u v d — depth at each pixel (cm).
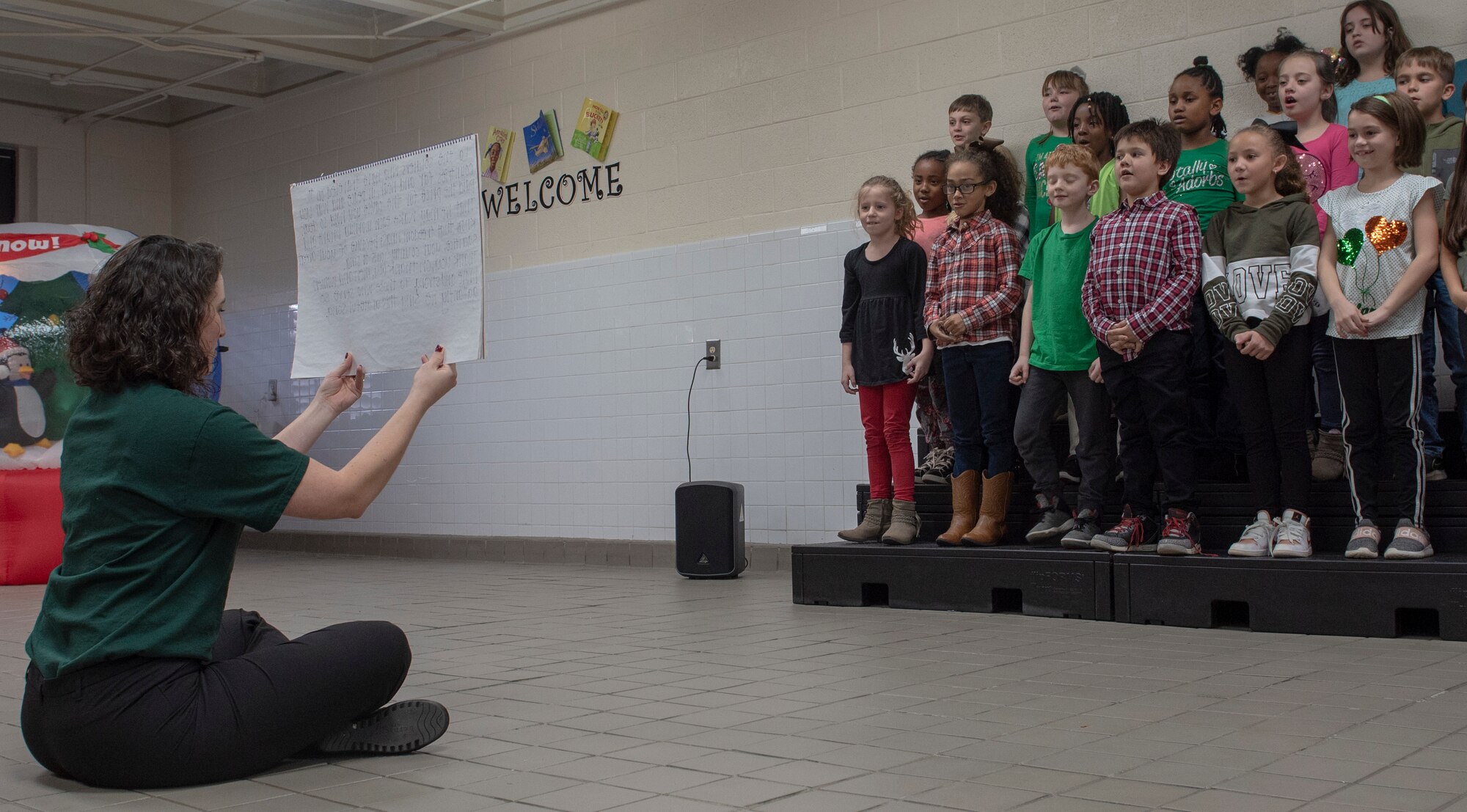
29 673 206
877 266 488
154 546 201
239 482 201
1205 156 463
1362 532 371
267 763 211
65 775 213
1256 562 377
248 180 932
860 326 488
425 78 809
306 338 241
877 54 601
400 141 823
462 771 219
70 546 203
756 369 639
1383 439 401
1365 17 446
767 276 637
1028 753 224
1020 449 442
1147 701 270
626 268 698
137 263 205
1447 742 227
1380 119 369
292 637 411
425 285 228
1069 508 455
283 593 565
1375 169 376
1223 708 261
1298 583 369
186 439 198
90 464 202
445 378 222
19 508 644
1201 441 432
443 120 799
